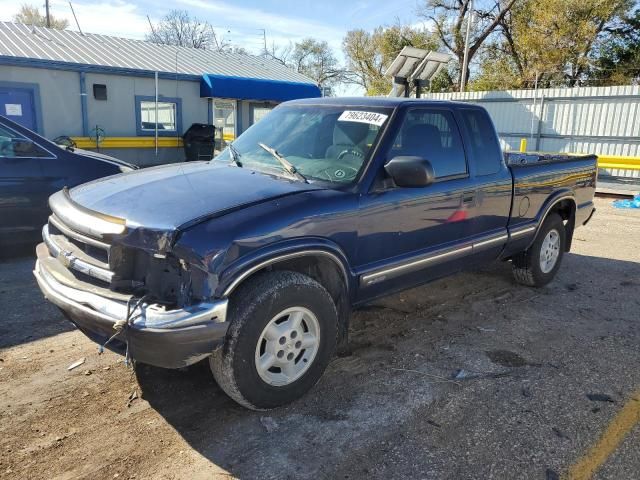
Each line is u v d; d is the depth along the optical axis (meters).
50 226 3.74
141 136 16.88
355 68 48.56
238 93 17.67
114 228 2.85
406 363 3.92
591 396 3.49
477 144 4.62
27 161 6.09
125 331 2.71
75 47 17.00
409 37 39.03
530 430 3.09
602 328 4.69
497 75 34.22
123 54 17.67
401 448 2.90
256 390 3.04
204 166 4.00
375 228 3.62
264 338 3.06
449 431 3.07
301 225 3.12
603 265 6.88
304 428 3.07
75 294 2.96
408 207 3.84
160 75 16.72
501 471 2.73
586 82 30.44
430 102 4.26
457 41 35.69
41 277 3.31
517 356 4.08
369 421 3.15
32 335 4.17
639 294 5.68
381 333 4.46
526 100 17.84
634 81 29.34
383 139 3.74
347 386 3.56
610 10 28.33
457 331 4.55
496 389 3.56
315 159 3.80
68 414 3.14
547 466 2.78
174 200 3.06
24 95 14.60
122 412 3.18
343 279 3.48
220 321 2.76
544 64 30.11
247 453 2.84
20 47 15.39
